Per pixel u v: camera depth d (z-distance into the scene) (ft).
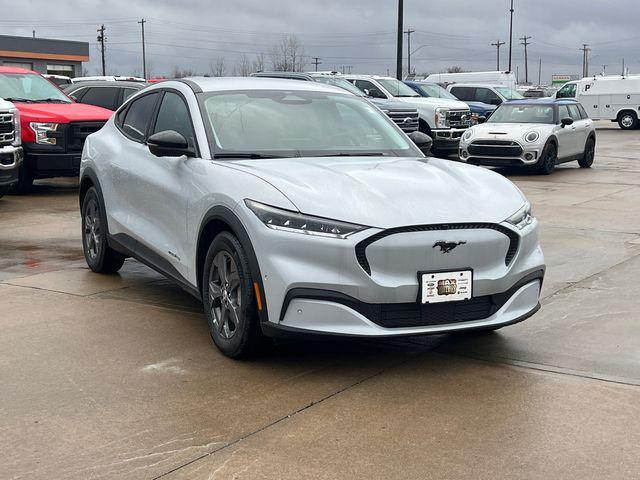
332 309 13.69
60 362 15.19
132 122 21.01
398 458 11.21
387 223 13.74
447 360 15.47
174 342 16.44
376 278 13.73
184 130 18.03
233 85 19.03
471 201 14.83
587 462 11.09
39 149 40.29
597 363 15.30
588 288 21.39
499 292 14.73
